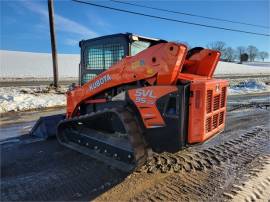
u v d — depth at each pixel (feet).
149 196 11.89
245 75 148.36
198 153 17.31
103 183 13.04
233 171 14.64
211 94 13.34
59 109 34.17
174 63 12.23
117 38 15.70
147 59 13.09
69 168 14.75
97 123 16.83
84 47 17.90
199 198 11.72
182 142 12.75
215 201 11.48
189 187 12.73
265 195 12.03
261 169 14.92
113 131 16.24
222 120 15.44
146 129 13.67
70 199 11.62
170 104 12.76
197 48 15.23
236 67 232.32
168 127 12.92
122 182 13.15
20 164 15.31
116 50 15.93
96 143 16.33
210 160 16.19
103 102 15.75
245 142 20.11
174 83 12.71
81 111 17.56
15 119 27.78
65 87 54.80
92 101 16.44
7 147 18.37
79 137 17.69
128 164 14.16
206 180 13.48
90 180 13.34
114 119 15.24
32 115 30.04
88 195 11.96
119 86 14.76
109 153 15.44
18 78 102.73
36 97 40.68
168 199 11.64
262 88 66.44
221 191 12.34
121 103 14.60
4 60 178.09
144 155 13.53
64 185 12.84
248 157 16.88
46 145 18.72
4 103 34.01
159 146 13.53
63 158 16.21
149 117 13.41
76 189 12.47
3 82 80.69
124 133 15.11
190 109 12.66
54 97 42.29
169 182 13.21
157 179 13.51
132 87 14.14
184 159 16.15
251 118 29.17
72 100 17.71
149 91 13.23
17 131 22.80
